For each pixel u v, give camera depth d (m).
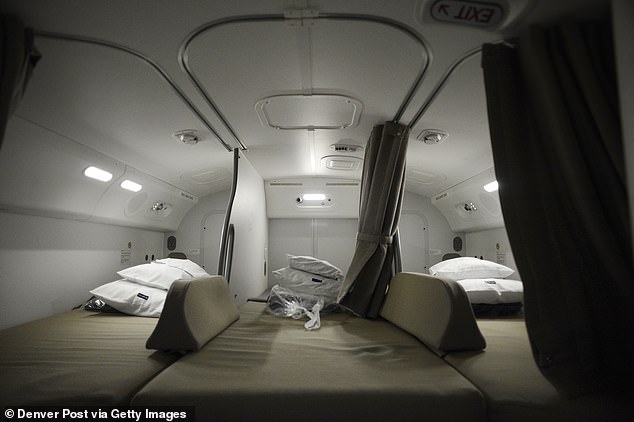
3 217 1.99
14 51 1.02
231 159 3.04
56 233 2.42
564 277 1.01
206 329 1.51
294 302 2.46
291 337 1.65
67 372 1.13
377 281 2.33
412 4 1.09
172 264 2.90
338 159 3.06
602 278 1.01
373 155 2.22
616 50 0.76
